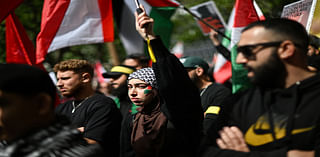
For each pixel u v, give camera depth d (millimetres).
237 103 1844
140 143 2572
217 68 5660
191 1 7680
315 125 1553
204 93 3361
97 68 7973
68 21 3514
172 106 2203
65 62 3236
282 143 1610
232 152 1712
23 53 4086
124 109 4082
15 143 1322
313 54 2777
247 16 3365
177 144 2414
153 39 2172
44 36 3438
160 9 4312
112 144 3041
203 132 2289
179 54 8117
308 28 2838
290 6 3107
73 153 1358
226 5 10992
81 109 3100
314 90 1628
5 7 3301
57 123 1437
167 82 2168
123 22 4277
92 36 3588
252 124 1722
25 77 1342
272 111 1693
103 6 3596
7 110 1333
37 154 1288
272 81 1729
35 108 1371
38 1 10188
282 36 1707
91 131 2951
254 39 1739
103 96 3191
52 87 1446
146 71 2713
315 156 1515
